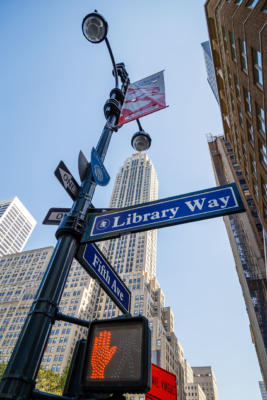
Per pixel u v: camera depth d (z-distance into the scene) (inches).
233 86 1230.9
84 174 191.2
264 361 2367.1
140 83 314.7
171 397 289.0
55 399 98.7
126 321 98.7
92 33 263.9
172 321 4746.6
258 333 2210.9
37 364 102.0
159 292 4621.1
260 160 1101.7
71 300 3878.0
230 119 1600.6
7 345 3494.1
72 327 3430.1
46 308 116.4
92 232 158.7
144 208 171.2
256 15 682.2
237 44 934.4
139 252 4842.5
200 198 165.3
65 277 133.7
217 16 1203.2
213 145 3929.6
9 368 98.0
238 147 1595.7
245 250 2586.1
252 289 2256.4
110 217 170.6
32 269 4749.0
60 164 167.9
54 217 172.6
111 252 5009.8
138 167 6737.2
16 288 4446.4
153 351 3380.9
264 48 682.2
